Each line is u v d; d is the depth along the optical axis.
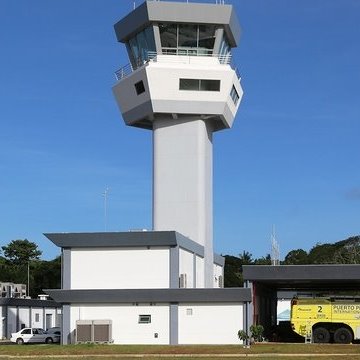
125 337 51.16
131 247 52.53
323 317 52.06
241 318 50.56
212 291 50.53
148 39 63.84
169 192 64.38
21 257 150.75
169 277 51.88
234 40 66.94
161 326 51.00
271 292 69.00
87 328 51.16
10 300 77.62
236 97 67.50
